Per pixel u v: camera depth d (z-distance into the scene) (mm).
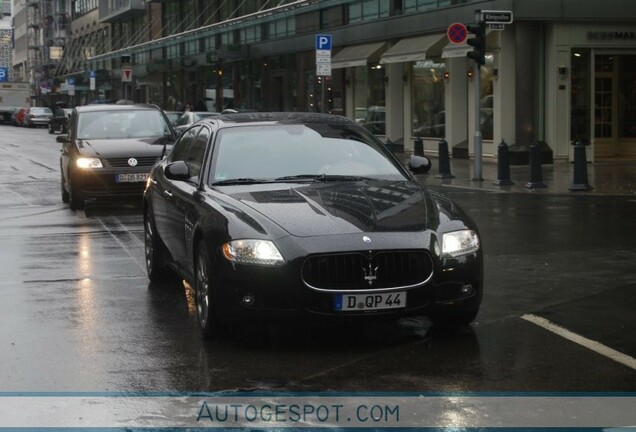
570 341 6777
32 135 53844
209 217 6922
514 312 7746
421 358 6359
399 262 6391
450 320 7078
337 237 6367
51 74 97438
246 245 6445
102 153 15906
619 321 7398
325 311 6301
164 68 53688
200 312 7145
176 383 5832
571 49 24172
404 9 29172
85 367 6219
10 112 80000
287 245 6352
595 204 15852
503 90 24531
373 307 6332
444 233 6629
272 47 39469
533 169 18625
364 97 33219
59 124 54094
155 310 8031
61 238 12664
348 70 34000
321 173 7785
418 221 6668
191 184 7992
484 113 25812
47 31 104875
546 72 24359
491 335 6984
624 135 25938
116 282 9398
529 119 24359
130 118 17297
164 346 6766
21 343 6887
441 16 26594
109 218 15086
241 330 7195
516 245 11438
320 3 33750
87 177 15727
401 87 30922
